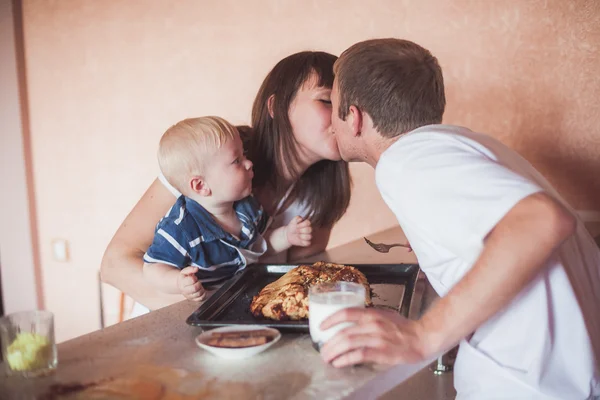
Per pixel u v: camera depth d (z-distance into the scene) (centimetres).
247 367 92
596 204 196
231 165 146
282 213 178
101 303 288
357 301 96
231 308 120
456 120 210
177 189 159
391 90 106
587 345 96
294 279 124
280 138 164
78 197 287
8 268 306
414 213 91
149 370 92
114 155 274
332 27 220
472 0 199
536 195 83
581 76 191
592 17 186
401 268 142
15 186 296
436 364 124
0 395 84
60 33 272
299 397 83
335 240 241
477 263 86
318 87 157
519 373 95
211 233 145
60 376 90
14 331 91
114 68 264
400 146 96
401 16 210
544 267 95
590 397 97
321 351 93
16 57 281
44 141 289
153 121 262
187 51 247
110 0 258
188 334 106
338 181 178
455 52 205
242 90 241
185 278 125
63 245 295
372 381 88
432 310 89
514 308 96
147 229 160
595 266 105
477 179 86
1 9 278
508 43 197
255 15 232
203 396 83
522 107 200
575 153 196
